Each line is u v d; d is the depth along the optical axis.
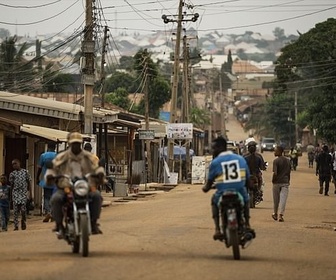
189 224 41.97
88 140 64.38
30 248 30.66
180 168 106.31
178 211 53.03
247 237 27.42
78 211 26.86
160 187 88.81
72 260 26.08
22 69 131.38
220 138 28.58
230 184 27.53
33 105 74.88
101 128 87.75
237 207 27.28
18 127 55.16
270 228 41.66
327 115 134.88
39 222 50.31
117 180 80.19
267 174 119.75
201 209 54.38
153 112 157.12
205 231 37.66
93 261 25.83
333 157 79.56
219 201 27.58
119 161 97.38
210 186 28.20
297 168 146.25
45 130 61.75
